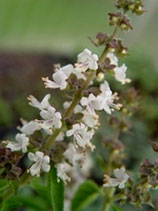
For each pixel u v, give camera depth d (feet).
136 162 1.86
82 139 0.71
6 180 0.74
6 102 2.34
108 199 0.84
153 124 2.21
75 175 1.13
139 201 0.73
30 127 0.75
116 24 0.71
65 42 2.55
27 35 2.39
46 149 0.74
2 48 2.86
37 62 2.85
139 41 2.71
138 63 2.50
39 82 2.63
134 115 2.15
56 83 0.72
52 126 0.72
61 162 0.75
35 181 0.81
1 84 2.59
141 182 0.73
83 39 2.52
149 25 2.69
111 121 0.90
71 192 1.11
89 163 1.42
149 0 2.58
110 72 0.73
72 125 0.71
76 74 0.72
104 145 0.90
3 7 2.27
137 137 1.97
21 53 2.89
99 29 2.46
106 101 0.72
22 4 2.30
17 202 0.80
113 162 0.89
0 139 2.09
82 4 2.39
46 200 0.83
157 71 2.53
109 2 2.44
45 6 2.34
